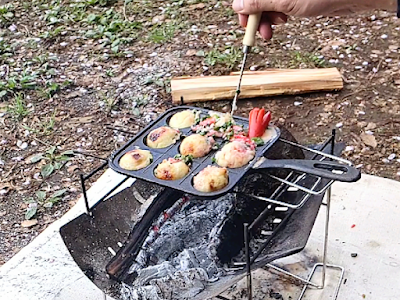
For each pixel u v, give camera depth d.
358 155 0.98
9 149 1.05
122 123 1.11
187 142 0.57
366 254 0.69
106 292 0.56
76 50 1.36
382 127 1.04
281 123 1.07
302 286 0.66
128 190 0.63
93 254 0.57
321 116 1.08
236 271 0.56
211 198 0.51
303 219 0.57
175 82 1.15
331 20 1.42
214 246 0.58
